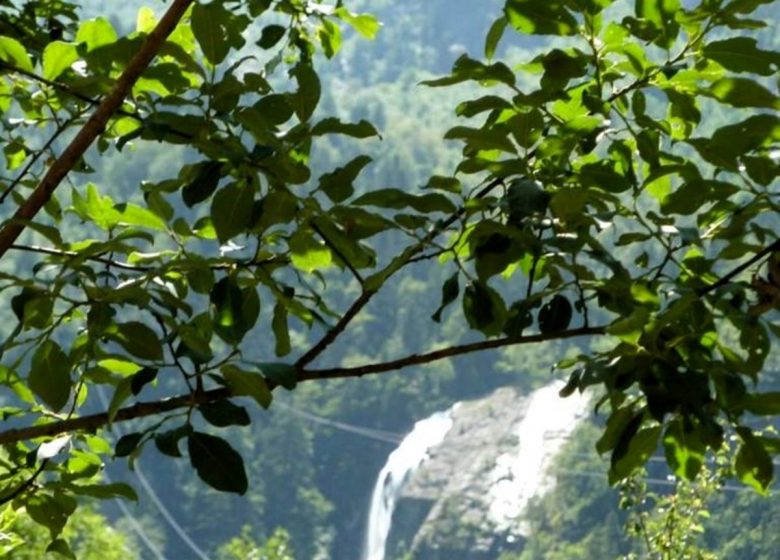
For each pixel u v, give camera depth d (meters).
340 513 95.50
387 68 143.75
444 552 78.94
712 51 3.56
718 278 3.68
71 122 4.28
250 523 91.94
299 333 96.06
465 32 149.75
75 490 4.05
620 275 3.54
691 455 3.45
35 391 3.58
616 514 69.81
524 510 76.19
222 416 3.36
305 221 3.67
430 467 84.56
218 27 3.68
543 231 3.65
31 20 5.34
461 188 3.64
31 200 3.79
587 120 3.60
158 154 93.88
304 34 5.57
